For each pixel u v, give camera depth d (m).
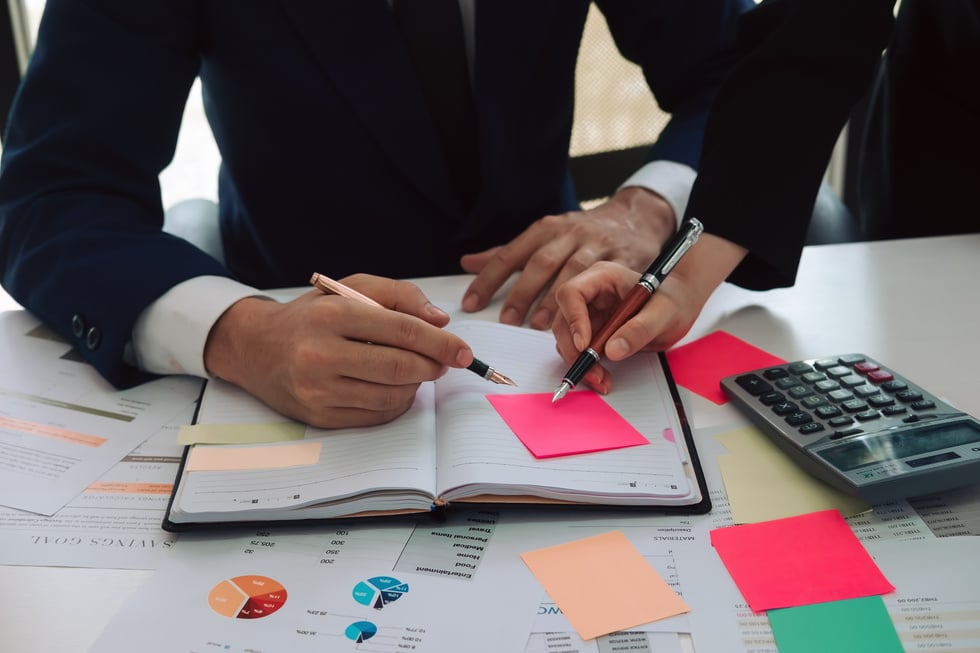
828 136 0.82
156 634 0.50
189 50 0.99
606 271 0.77
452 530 0.58
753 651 0.47
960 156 1.12
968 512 0.57
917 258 0.93
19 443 0.68
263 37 0.97
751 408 0.66
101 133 0.90
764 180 0.81
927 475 0.56
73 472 0.65
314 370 0.64
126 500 0.62
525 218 1.17
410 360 0.63
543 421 0.65
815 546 0.54
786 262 0.81
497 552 0.56
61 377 0.79
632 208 0.99
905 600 0.50
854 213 1.87
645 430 0.65
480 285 0.90
